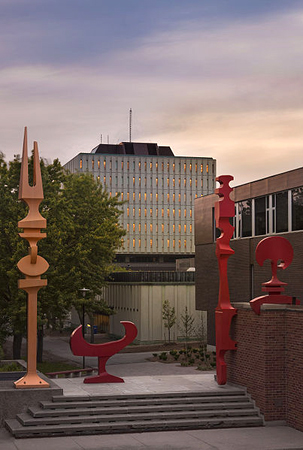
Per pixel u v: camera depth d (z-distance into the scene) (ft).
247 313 84.53
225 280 89.40
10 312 145.18
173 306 211.00
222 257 89.86
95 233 169.89
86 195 182.19
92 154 548.72
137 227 557.74
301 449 67.26
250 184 146.00
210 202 166.20
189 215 567.18
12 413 77.10
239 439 71.10
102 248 172.45
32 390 77.87
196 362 151.12
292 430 75.97
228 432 74.59
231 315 87.97
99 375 89.86
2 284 150.00
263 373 79.30
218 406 79.61
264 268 138.10
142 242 558.56
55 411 74.79
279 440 70.69
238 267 150.61
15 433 71.36
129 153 574.56
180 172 566.77
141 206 558.56
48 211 153.79
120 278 228.84
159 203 562.25
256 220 144.36
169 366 147.02
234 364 87.66
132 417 75.51
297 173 127.34
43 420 73.20
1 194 148.56
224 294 88.89
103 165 551.18
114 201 192.13
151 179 561.43
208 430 75.56
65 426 72.74
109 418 74.84
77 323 280.51
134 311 213.46
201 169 570.87
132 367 147.02
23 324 145.59
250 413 79.30
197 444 68.74
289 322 78.95
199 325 213.25
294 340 77.71
